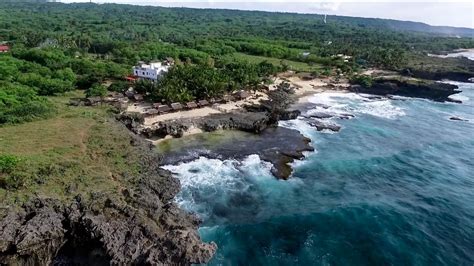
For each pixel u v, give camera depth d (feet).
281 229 197.57
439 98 528.22
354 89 538.06
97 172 213.25
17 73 402.52
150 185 213.87
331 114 410.93
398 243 190.08
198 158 271.69
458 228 205.67
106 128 286.66
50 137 256.11
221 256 175.42
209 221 200.95
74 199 182.50
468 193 246.27
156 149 280.51
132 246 163.84
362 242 189.78
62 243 168.04
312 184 247.09
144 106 362.94
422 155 309.22
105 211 179.63
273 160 276.41
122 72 453.99
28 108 298.76
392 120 407.23
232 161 270.05
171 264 163.02
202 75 402.31
